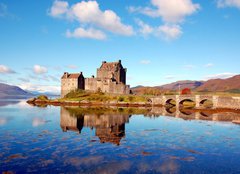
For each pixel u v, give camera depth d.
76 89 180.38
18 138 41.22
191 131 52.28
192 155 32.75
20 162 28.23
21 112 92.75
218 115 92.56
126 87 186.88
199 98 130.00
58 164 27.86
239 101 116.38
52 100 173.12
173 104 161.38
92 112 95.38
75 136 44.06
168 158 31.22
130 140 41.66
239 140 42.81
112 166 27.69
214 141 41.75
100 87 182.25
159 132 50.47
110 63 192.00
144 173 25.77
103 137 43.72
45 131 48.62
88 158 30.44
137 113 95.50
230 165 28.70
